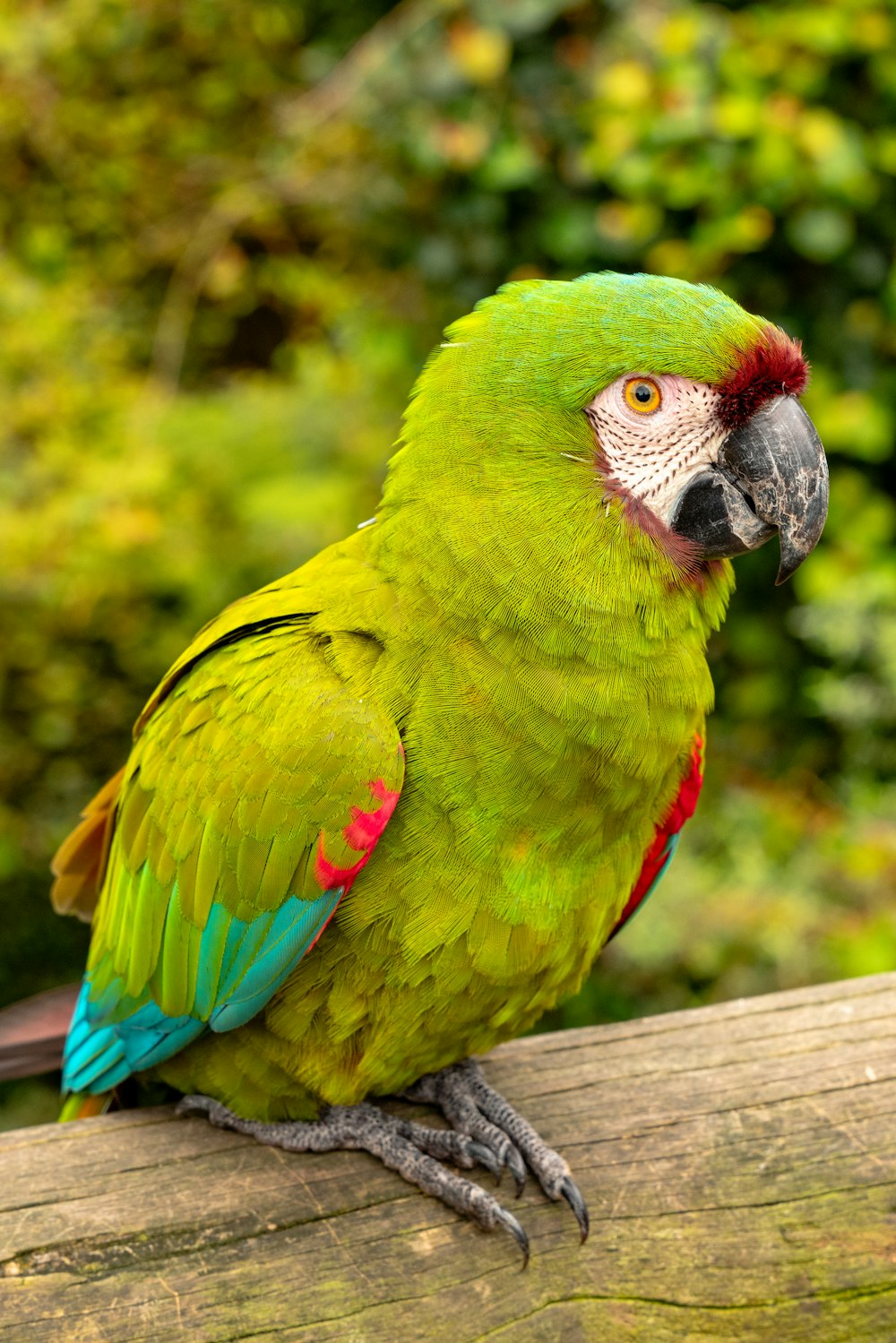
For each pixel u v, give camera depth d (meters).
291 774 2.39
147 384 7.48
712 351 2.36
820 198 5.22
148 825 2.67
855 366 5.52
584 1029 2.76
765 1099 2.54
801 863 5.52
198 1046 2.64
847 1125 2.49
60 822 6.42
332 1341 2.17
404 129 5.78
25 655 6.33
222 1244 2.25
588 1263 2.31
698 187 5.23
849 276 5.48
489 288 6.00
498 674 2.35
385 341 6.79
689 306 2.39
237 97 7.94
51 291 6.95
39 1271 2.16
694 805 2.83
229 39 7.73
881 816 5.48
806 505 2.41
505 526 2.36
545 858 2.41
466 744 2.36
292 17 7.62
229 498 7.18
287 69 7.84
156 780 2.68
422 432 2.49
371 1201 2.37
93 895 3.18
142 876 2.68
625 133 5.25
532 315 2.41
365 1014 2.48
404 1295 2.23
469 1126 2.50
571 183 5.56
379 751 2.36
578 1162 2.43
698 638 2.55
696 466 2.42
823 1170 2.43
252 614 2.67
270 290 8.68
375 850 2.40
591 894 2.52
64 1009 3.03
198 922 2.54
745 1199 2.39
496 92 5.57
